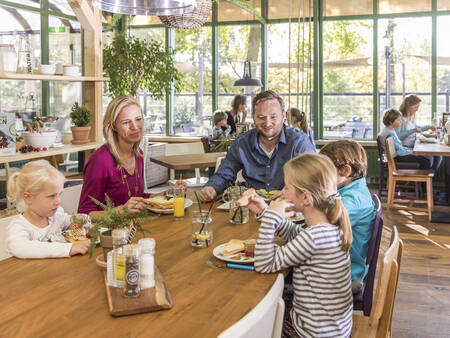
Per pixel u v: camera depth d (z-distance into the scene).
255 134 3.04
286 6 8.05
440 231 5.05
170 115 8.68
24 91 6.76
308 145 3.04
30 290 1.52
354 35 7.88
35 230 1.95
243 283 1.59
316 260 1.70
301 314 1.75
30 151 3.82
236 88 8.44
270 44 8.22
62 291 1.51
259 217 2.06
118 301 1.39
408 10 7.62
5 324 1.29
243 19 8.26
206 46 8.46
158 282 1.55
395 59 7.77
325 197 1.73
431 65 7.63
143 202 2.20
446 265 4.00
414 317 3.08
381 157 6.53
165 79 7.12
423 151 5.29
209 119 8.59
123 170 2.62
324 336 1.70
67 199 2.69
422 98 7.74
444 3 7.45
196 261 1.80
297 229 1.98
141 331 1.25
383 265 1.64
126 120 2.53
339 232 1.74
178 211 2.44
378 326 1.81
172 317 1.33
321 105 8.14
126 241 1.57
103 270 1.69
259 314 1.12
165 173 8.16
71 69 4.16
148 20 8.58
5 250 2.10
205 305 1.41
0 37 6.47
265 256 1.68
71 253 1.84
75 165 7.79
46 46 7.02
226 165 3.06
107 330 1.26
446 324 2.97
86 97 4.48
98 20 4.43
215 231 2.22
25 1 6.71
